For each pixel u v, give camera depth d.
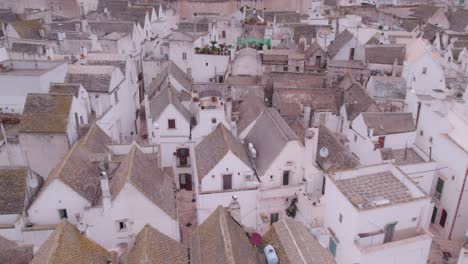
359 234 31.38
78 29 77.81
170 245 29.89
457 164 41.75
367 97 53.41
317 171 40.31
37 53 61.25
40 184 36.34
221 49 70.88
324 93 56.31
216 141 42.25
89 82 51.28
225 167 38.88
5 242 29.73
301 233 31.06
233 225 31.12
